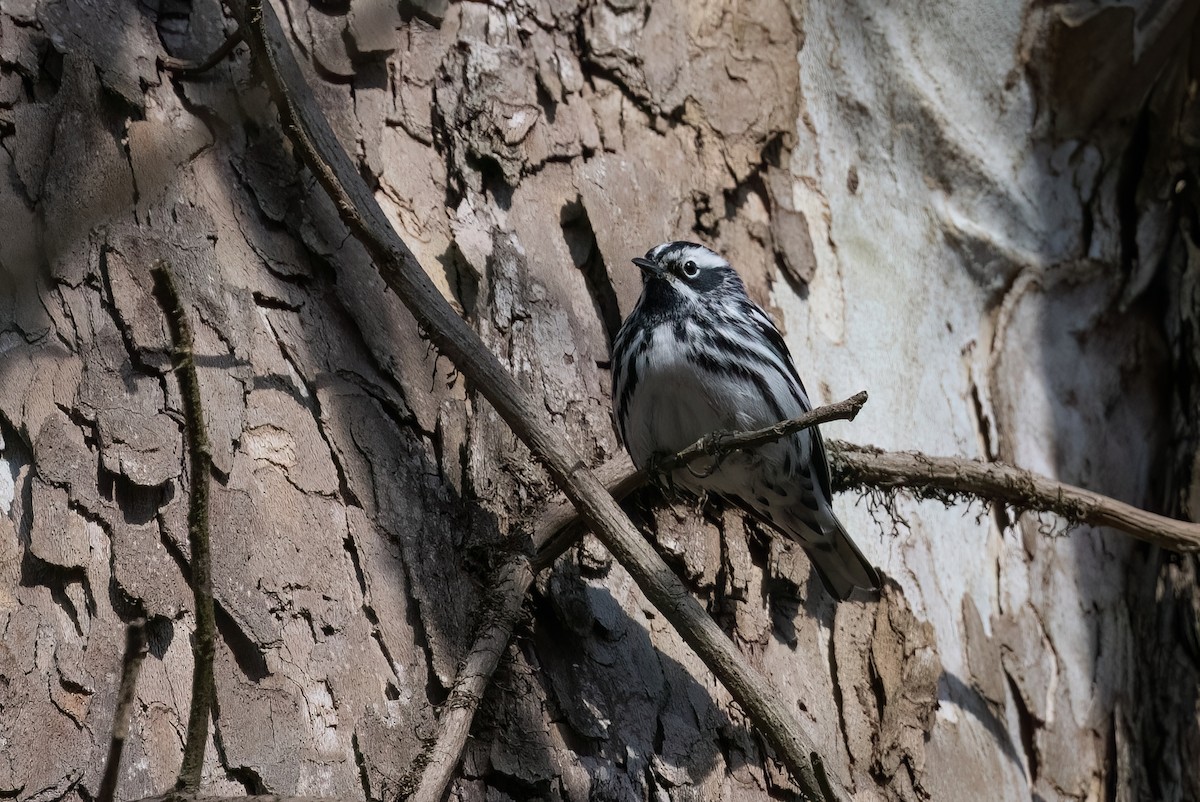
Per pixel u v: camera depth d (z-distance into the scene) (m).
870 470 10.62
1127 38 12.98
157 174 8.77
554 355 9.84
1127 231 13.62
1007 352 12.72
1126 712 11.96
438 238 9.80
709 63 11.61
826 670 9.91
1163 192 13.66
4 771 6.79
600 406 9.94
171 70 9.20
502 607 8.38
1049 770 11.09
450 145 10.16
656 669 9.02
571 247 10.42
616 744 8.55
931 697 10.21
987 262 12.85
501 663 8.42
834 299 11.59
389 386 8.95
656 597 8.25
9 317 7.93
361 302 9.12
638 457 9.59
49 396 7.79
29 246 8.16
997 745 10.66
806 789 7.93
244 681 7.53
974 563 11.57
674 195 10.95
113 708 7.13
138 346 8.10
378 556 8.33
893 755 9.77
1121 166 13.66
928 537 11.24
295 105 8.93
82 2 9.08
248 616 7.67
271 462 8.25
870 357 11.60
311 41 10.04
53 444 7.65
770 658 9.62
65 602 7.34
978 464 10.83
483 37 10.65
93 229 8.38
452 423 9.05
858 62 12.47
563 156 10.61
